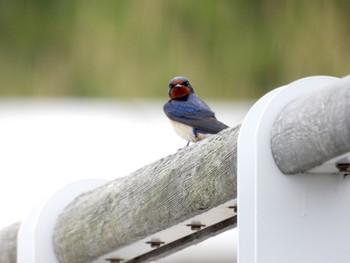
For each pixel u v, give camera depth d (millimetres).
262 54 15773
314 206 4727
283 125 4594
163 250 6605
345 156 4473
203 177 5215
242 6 15883
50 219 6922
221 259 11484
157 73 15906
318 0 15594
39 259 6867
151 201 5746
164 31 15891
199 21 15844
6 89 16859
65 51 16625
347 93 4164
